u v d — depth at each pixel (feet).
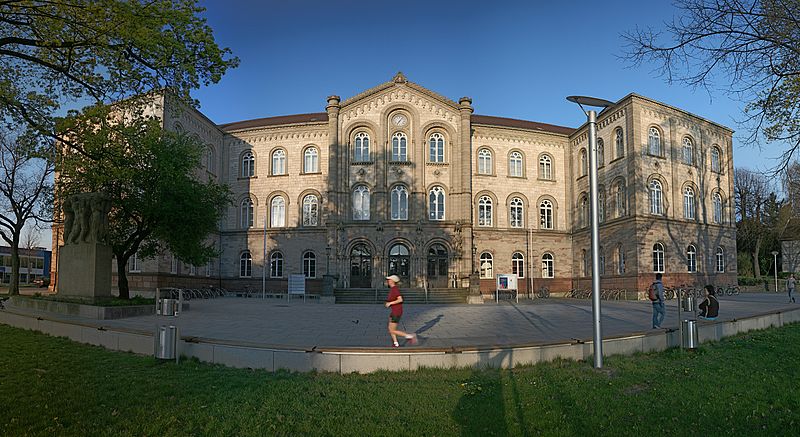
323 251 146.51
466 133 141.28
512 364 38.27
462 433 23.73
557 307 97.91
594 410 27.27
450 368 36.78
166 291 114.32
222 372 35.47
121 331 44.29
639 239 126.82
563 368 37.60
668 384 33.17
